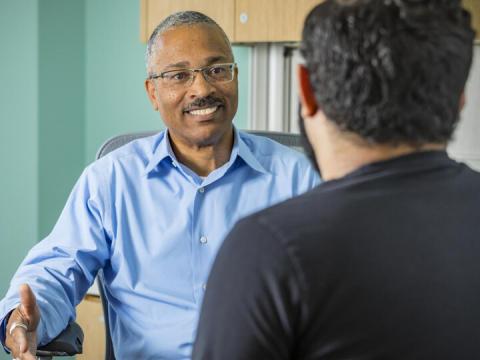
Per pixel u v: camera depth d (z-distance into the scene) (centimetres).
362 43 78
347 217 77
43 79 343
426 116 78
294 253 75
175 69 179
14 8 346
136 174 187
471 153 291
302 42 84
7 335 151
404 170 80
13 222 354
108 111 355
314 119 85
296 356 77
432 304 75
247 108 319
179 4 299
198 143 182
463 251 77
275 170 192
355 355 75
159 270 180
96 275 189
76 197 188
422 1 79
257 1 288
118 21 349
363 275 75
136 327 179
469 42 81
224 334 76
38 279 172
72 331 168
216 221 184
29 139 345
